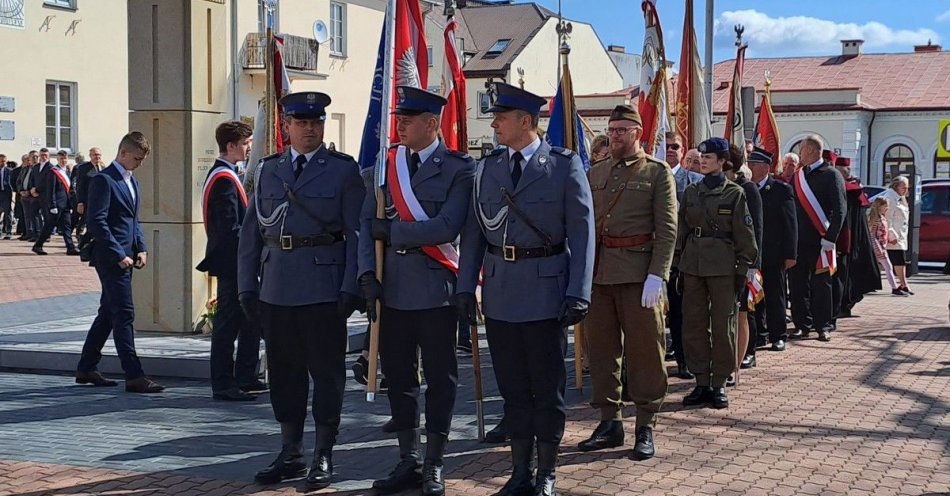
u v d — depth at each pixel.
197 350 9.57
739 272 8.02
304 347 6.02
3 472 6.18
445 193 5.82
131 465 6.36
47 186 22.02
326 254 6.00
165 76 10.81
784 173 11.97
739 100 13.72
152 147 10.82
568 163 5.70
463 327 10.74
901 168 44.28
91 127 30.30
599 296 6.78
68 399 8.26
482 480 6.10
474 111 54.75
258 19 30.28
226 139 8.30
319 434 5.98
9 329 10.98
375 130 7.70
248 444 6.89
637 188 6.72
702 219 8.07
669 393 8.69
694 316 8.16
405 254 5.87
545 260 5.66
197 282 10.86
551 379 5.67
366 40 36.03
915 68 47.56
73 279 17.30
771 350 10.90
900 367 9.92
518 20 57.28
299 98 6.02
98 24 30.38
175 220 10.77
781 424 7.55
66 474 6.15
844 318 13.75
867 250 13.85
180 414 7.76
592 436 6.88
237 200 8.23
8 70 27.75
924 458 6.64
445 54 8.23
